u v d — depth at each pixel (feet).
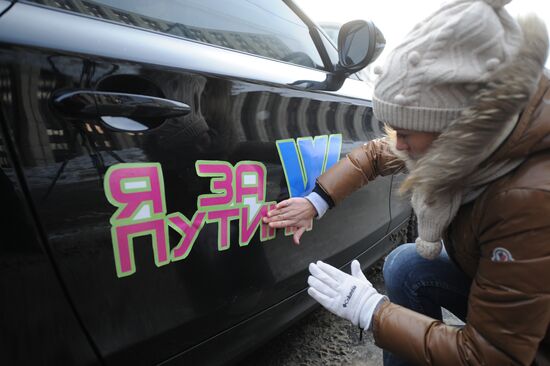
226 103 3.43
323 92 4.62
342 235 5.29
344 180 4.28
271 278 4.15
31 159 2.37
